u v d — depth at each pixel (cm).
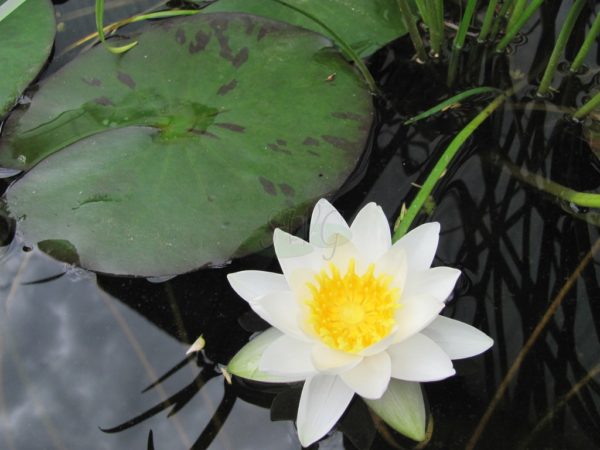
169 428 77
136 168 80
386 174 84
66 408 77
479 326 79
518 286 81
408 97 88
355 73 84
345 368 74
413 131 87
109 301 80
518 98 88
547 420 77
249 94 83
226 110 83
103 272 78
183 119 82
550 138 86
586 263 81
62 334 79
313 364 74
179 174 80
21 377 78
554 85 88
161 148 81
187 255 78
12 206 79
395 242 79
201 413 77
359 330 76
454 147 82
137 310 80
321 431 74
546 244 82
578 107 87
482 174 85
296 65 84
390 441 76
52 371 78
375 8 88
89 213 79
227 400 78
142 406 77
